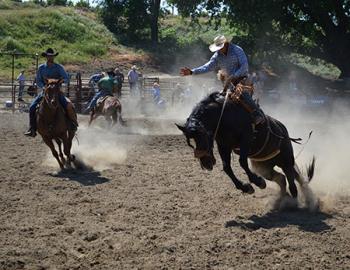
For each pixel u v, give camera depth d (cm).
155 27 4912
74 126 1039
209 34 5238
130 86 2714
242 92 729
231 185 914
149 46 4794
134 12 4903
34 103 1047
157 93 2686
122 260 557
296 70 4469
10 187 873
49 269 533
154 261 553
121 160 1144
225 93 742
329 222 708
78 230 648
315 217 734
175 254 575
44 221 683
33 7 5441
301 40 3797
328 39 3612
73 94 2494
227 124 718
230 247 598
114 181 932
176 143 1420
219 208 767
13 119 1997
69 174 991
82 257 564
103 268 534
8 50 3981
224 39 754
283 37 3822
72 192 848
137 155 1213
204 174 1002
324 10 3444
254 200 819
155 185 906
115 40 4744
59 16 4744
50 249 583
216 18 3816
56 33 4481
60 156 1051
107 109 1692
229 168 728
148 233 641
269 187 906
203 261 555
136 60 4341
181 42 4959
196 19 4016
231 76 744
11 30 4331
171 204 782
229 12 3603
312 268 543
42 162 1106
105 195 832
